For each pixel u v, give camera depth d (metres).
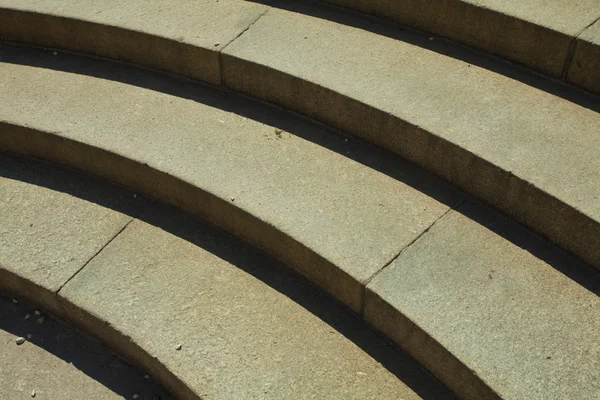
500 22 3.65
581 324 2.85
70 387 3.43
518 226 3.27
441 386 3.01
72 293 3.46
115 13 4.42
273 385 3.03
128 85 4.31
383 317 3.10
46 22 4.51
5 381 3.47
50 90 4.31
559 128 3.34
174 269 3.54
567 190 3.04
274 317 3.29
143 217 3.83
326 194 3.49
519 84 3.63
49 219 3.85
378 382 3.04
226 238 3.69
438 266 3.12
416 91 3.64
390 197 3.45
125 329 3.28
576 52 3.43
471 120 3.44
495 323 2.88
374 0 4.12
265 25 4.23
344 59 3.91
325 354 3.14
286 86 3.89
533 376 2.70
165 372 3.16
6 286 3.78
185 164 3.72
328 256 3.21
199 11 4.40
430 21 3.96
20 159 4.25
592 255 3.01
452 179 3.45
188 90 4.25
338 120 3.80
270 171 3.64
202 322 3.29
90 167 4.03
